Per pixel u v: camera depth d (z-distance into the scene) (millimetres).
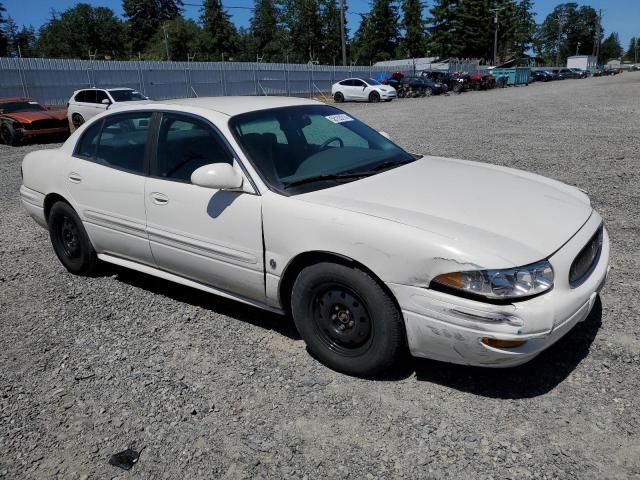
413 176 3660
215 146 3705
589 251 3150
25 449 2777
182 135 3912
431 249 2775
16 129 15805
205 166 3416
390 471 2521
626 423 2738
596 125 14625
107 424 2932
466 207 3152
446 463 2551
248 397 3102
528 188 3582
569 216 3240
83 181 4504
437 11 78688
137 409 3037
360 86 33094
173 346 3691
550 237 2945
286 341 3705
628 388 3002
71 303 4426
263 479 2516
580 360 3285
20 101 17500
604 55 149000
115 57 96938
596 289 3092
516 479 2436
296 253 3225
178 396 3133
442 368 3289
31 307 4383
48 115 16438
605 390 2998
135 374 3369
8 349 3740
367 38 84562
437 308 2777
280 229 3277
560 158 9711
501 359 2723
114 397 3150
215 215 3598
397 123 17609
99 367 3467
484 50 78125
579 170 8602
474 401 2975
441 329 2797
